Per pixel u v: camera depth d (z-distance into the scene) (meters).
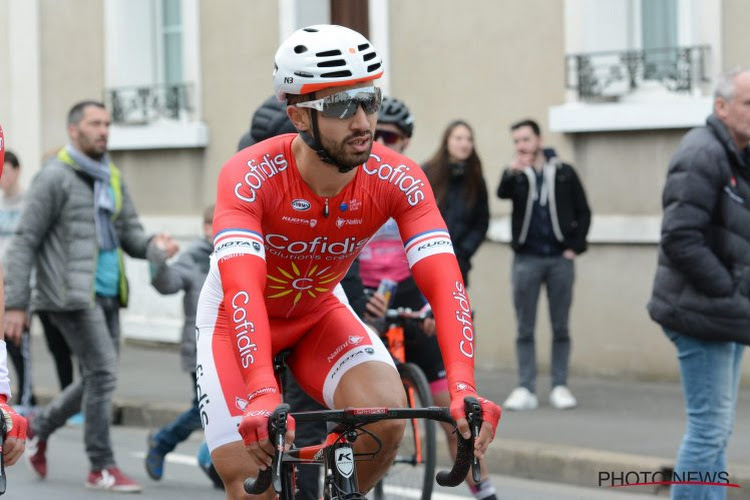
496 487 8.52
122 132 15.82
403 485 6.85
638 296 11.76
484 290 12.78
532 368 10.58
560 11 12.24
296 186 4.38
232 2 14.94
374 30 13.57
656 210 11.67
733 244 6.03
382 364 4.65
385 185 4.47
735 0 11.20
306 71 4.08
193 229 15.27
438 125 13.19
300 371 4.87
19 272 8.20
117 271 8.52
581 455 8.57
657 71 11.76
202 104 15.29
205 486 8.48
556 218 10.49
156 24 16.12
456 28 13.00
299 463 4.38
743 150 6.13
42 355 15.10
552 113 12.18
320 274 4.67
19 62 17.09
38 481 8.67
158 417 11.18
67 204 8.25
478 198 9.60
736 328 5.98
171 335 15.34
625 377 11.90
